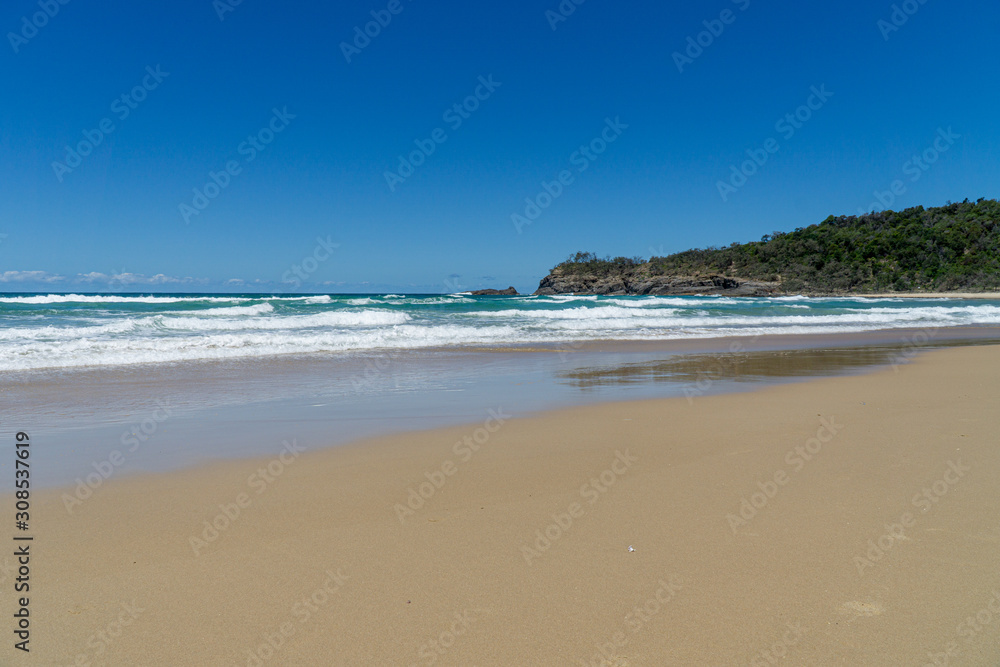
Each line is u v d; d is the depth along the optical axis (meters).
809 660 2.24
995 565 2.96
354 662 2.27
